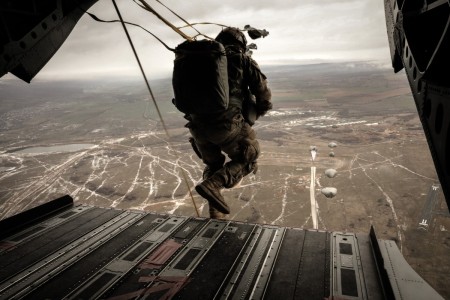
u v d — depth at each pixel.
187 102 2.21
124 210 4.30
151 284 2.65
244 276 2.73
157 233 3.58
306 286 2.56
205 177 3.21
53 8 1.88
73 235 3.61
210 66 2.05
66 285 2.69
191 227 3.68
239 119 2.48
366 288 2.50
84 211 4.32
